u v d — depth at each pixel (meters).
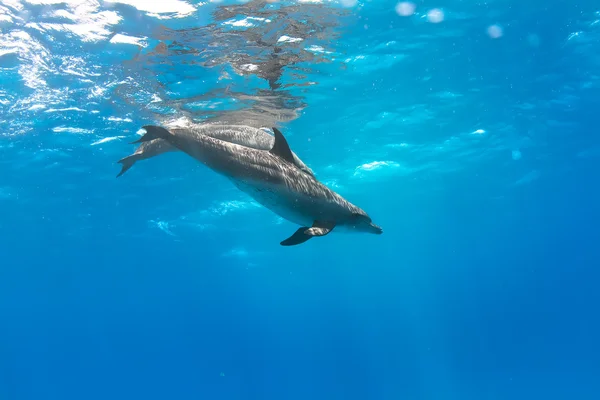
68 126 14.84
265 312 95.94
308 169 6.70
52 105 13.29
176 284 57.84
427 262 64.94
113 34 10.14
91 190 22.44
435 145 22.03
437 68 13.88
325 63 12.38
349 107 15.74
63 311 66.50
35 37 10.09
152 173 20.41
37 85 12.10
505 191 35.25
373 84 14.20
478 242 55.59
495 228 49.47
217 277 55.75
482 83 15.64
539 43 13.55
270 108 14.80
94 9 9.34
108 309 69.75
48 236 31.08
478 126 20.25
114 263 42.59
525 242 59.44
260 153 5.32
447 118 18.56
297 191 5.33
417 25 11.36
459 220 43.00
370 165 23.69
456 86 15.52
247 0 9.23
